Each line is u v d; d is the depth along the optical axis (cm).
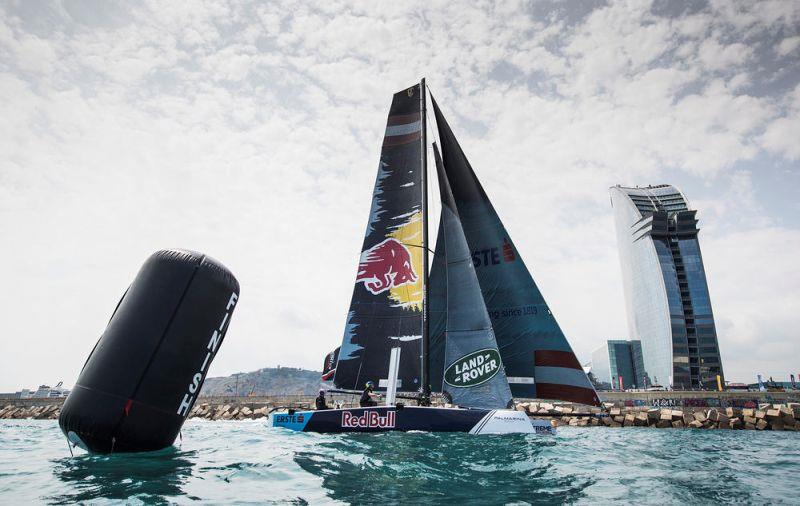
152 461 627
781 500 527
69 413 617
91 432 611
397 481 562
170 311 662
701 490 575
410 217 1462
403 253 1429
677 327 14112
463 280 1284
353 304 1415
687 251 14825
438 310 1509
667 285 14488
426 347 1287
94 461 620
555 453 851
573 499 505
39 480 510
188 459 660
